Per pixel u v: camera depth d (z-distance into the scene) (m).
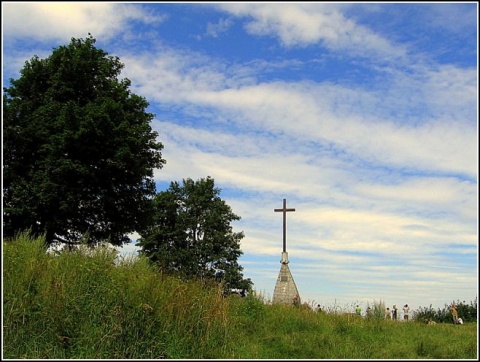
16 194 27.00
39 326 9.73
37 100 29.69
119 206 30.92
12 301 9.75
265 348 11.87
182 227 49.84
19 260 10.94
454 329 18.59
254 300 15.19
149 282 11.38
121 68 33.22
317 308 18.31
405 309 26.48
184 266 47.31
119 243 31.72
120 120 29.17
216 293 12.62
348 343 12.98
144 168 30.30
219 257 48.75
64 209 26.98
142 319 10.49
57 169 26.52
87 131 26.75
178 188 52.25
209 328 11.35
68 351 9.47
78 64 29.66
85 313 9.99
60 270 10.91
